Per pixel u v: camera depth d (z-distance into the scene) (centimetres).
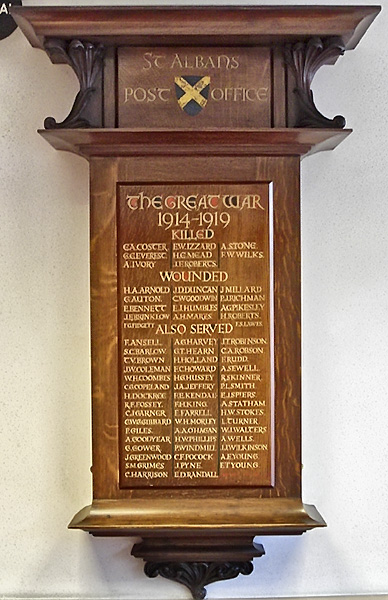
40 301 136
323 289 137
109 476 124
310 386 137
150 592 136
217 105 122
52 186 136
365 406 137
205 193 124
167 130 117
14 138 136
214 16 115
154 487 124
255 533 126
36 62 136
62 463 137
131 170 123
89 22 115
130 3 137
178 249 124
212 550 130
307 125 120
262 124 122
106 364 124
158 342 124
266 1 137
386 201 137
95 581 136
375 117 137
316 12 115
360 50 137
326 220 137
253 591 137
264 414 124
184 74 122
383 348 137
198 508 123
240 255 124
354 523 137
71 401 137
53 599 136
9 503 136
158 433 124
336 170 137
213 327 124
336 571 137
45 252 136
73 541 136
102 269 124
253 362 124
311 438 137
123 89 122
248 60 122
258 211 124
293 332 124
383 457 137
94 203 123
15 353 136
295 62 120
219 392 124
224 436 124
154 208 124
